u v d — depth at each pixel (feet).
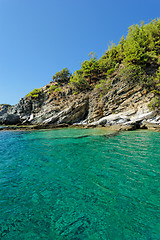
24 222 11.57
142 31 110.01
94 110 102.58
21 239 9.88
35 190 16.60
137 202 13.88
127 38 121.60
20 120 151.94
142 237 9.86
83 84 135.44
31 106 152.35
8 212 12.83
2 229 10.89
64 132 69.26
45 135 62.44
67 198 14.83
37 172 21.95
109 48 155.33
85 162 25.89
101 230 10.52
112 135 53.78
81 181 18.58
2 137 60.59
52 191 16.29
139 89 84.74
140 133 56.08
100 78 139.74
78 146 38.70
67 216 12.14
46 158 29.07
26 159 28.73
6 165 25.36
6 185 17.97
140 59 93.66
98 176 19.93
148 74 88.07
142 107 79.05
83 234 10.17
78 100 115.14
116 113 91.45
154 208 12.94
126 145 37.76
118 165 23.90
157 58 94.17
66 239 9.73
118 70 115.55
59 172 21.76
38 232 10.47
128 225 10.99
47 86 169.17
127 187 16.76
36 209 13.19
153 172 20.79
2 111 201.16
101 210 12.80
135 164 24.14
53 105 133.90
